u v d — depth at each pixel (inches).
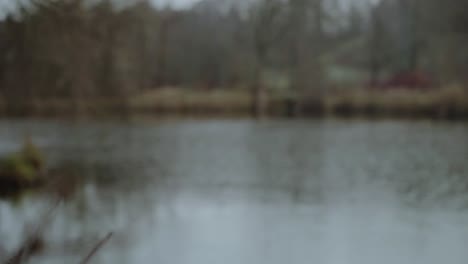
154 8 1766.7
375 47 2400.3
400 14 2443.4
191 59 2322.8
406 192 637.3
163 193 639.1
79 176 741.3
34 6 417.1
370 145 1072.2
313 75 2020.2
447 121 1531.7
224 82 2357.3
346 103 1899.6
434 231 474.6
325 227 489.7
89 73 675.4
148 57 1776.6
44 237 411.5
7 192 606.5
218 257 412.2
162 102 1995.6
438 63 1883.6
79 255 386.9
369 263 400.5
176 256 405.1
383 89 2050.9
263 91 2160.4
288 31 2214.6
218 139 1224.8
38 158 693.3
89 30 558.3
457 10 1731.1
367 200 600.4
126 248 425.7
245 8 2283.5
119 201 584.7
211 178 741.3
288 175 761.6
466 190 642.2
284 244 442.6
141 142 1174.3
